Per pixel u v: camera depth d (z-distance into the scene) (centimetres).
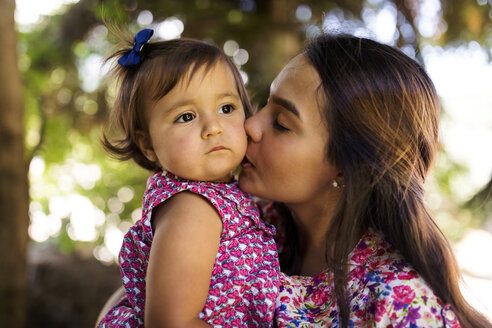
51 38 379
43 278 359
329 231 118
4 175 251
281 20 323
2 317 254
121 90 138
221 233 118
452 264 115
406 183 117
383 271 113
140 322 119
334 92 118
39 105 395
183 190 118
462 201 325
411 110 120
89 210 429
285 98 122
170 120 124
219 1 327
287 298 117
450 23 318
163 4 317
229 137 122
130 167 420
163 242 110
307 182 123
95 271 362
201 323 106
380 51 124
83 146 429
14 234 255
